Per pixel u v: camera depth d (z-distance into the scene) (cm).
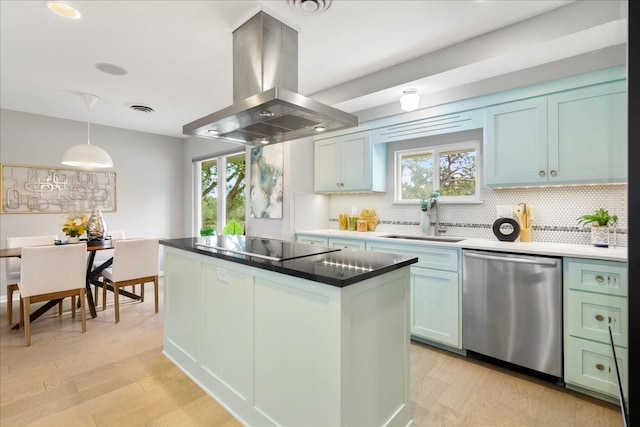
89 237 378
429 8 198
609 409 185
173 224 561
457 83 268
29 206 412
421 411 185
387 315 158
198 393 205
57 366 236
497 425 174
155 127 490
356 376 139
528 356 214
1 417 179
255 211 426
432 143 323
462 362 242
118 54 256
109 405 191
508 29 215
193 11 201
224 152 493
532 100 234
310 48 245
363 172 343
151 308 371
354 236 317
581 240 238
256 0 191
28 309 274
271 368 163
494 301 228
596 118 208
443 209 314
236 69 224
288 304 154
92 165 356
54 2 191
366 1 191
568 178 219
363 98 304
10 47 244
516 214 259
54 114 418
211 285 204
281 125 228
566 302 200
